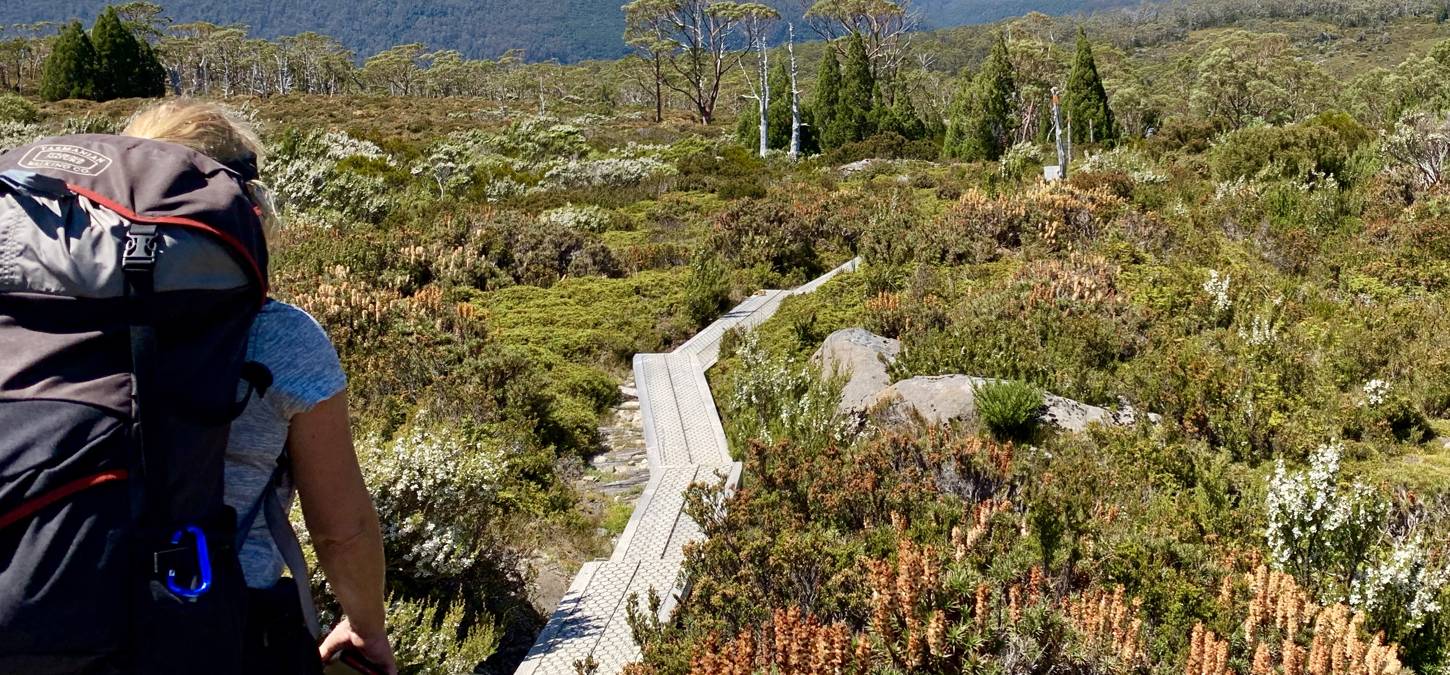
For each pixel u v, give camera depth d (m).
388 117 60.53
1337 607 4.62
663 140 53.50
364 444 6.70
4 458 1.19
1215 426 8.38
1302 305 12.31
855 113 50.97
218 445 1.34
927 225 16.62
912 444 7.03
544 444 9.68
